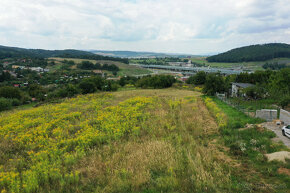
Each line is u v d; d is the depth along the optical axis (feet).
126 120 68.13
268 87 119.24
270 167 34.73
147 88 223.92
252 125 59.47
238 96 126.62
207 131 58.39
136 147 44.93
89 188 30.86
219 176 32.96
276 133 52.08
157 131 56.08
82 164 38.42
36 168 36.14
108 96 139.74
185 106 97.04
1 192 29.30
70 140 49.03
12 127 64.75
